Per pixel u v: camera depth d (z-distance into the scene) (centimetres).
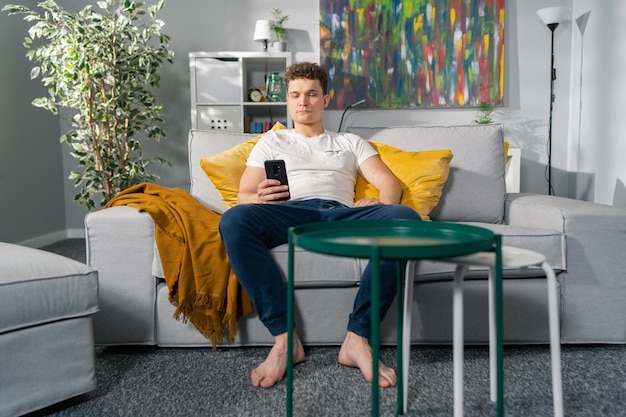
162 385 142
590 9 365
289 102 200
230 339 160
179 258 157
